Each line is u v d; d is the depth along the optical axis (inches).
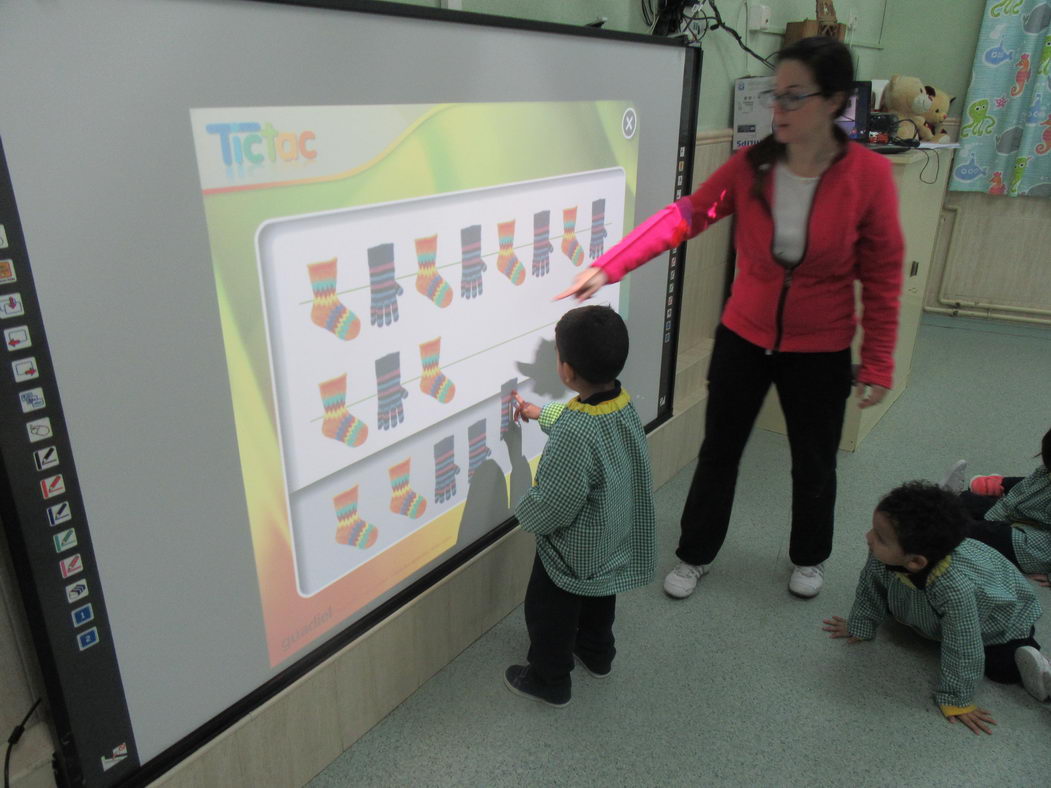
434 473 59.9
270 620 49.3
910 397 130.5
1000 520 82.7
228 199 39.1
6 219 31.0
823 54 51.8
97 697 40.5
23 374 33.1
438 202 52.3
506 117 56.1
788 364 66.4
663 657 69.9
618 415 56.1
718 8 91.9
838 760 59.0
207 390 41.0
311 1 39.9
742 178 61.1
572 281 69.5
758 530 90.8
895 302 61.7
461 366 59.2
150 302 37.0
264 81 39.1
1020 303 165.5
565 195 65.1
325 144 43.3
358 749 58.9
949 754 59.7
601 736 60.8
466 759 58.4
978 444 112.7
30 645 39.8
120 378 36.8
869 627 71.0
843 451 111.0
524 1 64.0
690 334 105.3
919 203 109.7
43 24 30.3
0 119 29.9
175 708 45.0
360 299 48.6
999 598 63.4
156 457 39.6
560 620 60.1
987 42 148.8
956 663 61.9
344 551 53.5
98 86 32.5
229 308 40.9
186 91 35.8
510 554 71.7
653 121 74.5
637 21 79.8
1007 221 160.6
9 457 33.6
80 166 32.8
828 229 58.2
